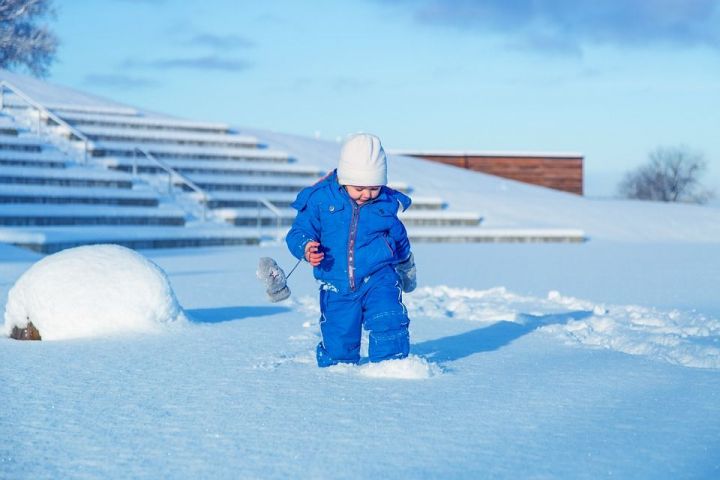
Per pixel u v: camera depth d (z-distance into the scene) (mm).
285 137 32156
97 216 19266
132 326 6520
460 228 24219
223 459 3258
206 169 25359
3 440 3508
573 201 30547
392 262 5172
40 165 21750
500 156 38844
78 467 3145
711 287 11680
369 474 3078
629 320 8078
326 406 4164
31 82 30219
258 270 4988
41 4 28844
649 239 26016
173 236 18984
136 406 4148
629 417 4004
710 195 64938
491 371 5199
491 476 3061
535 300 9812
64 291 6484
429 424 3826
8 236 15422
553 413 4066
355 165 5027
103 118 26781
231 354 5668
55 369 5094
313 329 6922
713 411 4145
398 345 5090
